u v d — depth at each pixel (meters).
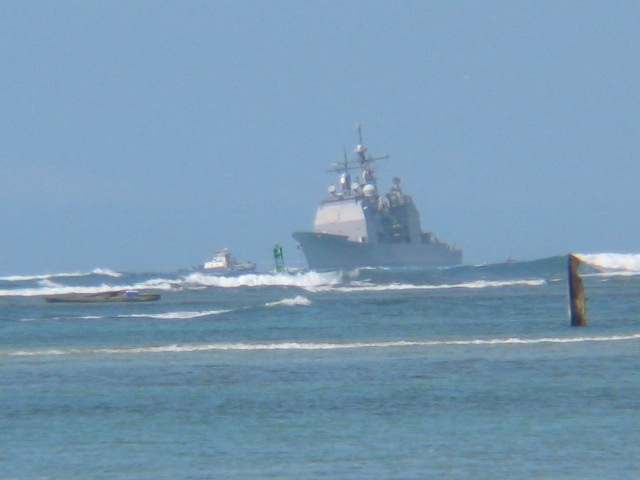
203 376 156.12
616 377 150.00
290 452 110.94
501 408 130.75
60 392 144.75
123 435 119.44
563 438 115.06
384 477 101.25
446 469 103.69
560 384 145.25
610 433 116.88
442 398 137.25
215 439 117.06
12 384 151.25
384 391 142.38
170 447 113.75
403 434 118.12
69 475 103.19
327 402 135.62
